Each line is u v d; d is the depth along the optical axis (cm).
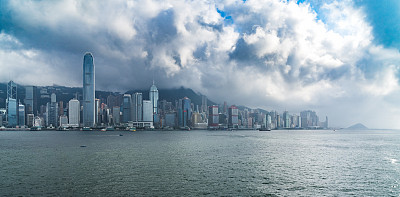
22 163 10250
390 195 6256
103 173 8350
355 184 7219
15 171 8644
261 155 13300
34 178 7638
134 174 8231
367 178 7931
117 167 9419
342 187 6912
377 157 12712
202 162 10719
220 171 8812
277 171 8900
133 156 12538
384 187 6919
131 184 7012
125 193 6219
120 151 14850
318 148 17562
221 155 13200
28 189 6519
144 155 12962
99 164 10062
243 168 9406
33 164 10006
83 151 14725
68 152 14175
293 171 8925
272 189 6662
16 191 6353
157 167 9469
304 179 7744
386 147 18512
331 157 12656
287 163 10656
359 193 6406
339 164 10475
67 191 6359
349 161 11325
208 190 6512
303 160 11531
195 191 6425
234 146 19000
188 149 16375
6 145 19012
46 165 9788
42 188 6606
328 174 8462
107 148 16712
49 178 7644
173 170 8919
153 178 7706
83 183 7088
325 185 7088
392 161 11356
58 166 9588
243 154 13712
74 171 8662
